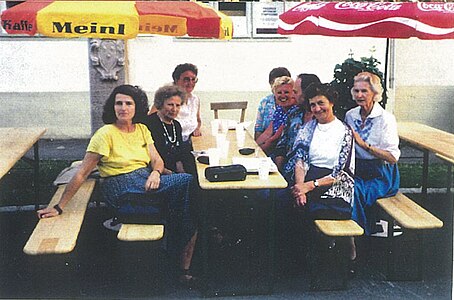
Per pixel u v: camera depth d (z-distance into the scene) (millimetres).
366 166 5160
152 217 4543
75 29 4453
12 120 9430
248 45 9570
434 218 4699
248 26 9469
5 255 5316
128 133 4793
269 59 9633
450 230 5984
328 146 4816
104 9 4516
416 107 9656
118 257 5273
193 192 4957
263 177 4586
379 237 5488
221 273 4902
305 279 4918
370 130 5137
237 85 9688
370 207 5188
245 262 5113
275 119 5844
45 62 9336
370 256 5371
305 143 4906
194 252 5184
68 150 8828
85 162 4656
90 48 6270
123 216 4547
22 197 6727
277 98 5855
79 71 9367
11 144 5535
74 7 4535
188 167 5465
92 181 5598
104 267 5094
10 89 9352
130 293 4660
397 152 5105
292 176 5023
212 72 9641
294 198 4730
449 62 9523
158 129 5230
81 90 9398
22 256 5293
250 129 9594
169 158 5262
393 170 5258
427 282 4914
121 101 4719
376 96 5117
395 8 4828
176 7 4656
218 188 4387
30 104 9406
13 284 4770
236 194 5211
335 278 4938
